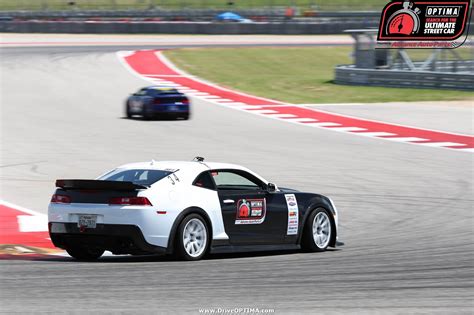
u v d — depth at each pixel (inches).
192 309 828.6
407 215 1800.0
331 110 4037.9
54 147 2918.3
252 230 1256.8
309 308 840.9
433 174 2405.3
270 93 4763.8
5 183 2219.5
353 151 2859.3
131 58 6205.7
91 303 854.5
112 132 3312.0
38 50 6530.5
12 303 851.4
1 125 3501.5
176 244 1170.6
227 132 3334.2
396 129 3400.6
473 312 831.1
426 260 1222.9
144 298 885.2
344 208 1884.8
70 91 4682.6
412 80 4731.8
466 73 4643.2
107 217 1154.0
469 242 1450.5
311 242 1320.1
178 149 2874.0
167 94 3659.0
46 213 1824.6
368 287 973.8
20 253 1357.0
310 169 2471.7
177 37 7859.3
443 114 3804.1
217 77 5477.4
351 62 6476.4
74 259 1253.7
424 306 858.8
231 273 1071.6
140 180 1204.5
